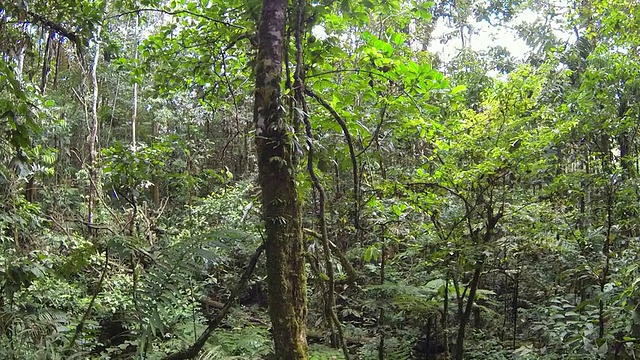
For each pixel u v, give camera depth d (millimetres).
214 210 7391
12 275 2883
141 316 2484
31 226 4449
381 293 5059
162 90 4082
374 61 3121
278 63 2486
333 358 5117
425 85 3119
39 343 2826
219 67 3777
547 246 4664
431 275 5289
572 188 4543
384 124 3543
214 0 3414
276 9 2541
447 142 4684
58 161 9195
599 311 3875
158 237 6590
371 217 4703
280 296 2283
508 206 4562
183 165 6867
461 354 4676
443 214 4836
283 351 2236
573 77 6742
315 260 2756
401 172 4785
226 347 5113
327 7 3023
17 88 2717
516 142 4480
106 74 12852
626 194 4012
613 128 4387
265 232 2400
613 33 5258
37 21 3072
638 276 3338
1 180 2951
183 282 2564
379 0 3098
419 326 5812
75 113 10844
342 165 3594
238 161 10141
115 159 4113
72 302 5188
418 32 9406
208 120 9742
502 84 4668
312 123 3420
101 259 5688
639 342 3492
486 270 5090
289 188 2383
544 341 5410
